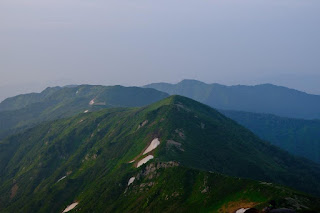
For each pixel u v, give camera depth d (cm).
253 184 11488
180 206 12794
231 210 10656
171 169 15750
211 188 12781
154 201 14262
